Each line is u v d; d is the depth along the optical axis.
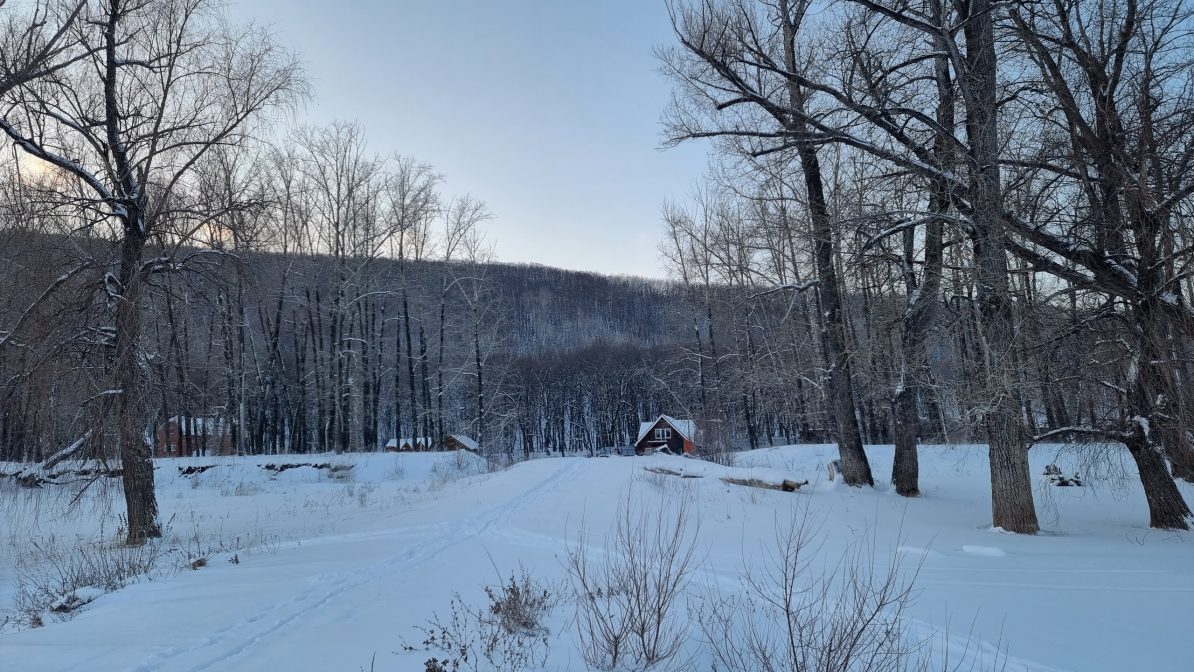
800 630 4.70
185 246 12.88
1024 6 11.34
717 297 35.44
